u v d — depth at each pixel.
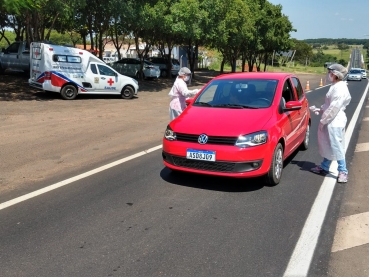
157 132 10.26
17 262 3.70
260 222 4.66
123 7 20.98
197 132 5.62
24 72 24.34
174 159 5.82
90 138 9.31
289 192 5.73
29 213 4.85
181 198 5.42
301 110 7.61
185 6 24.34
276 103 6.38
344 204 5.30
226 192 5.69
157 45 38.38
